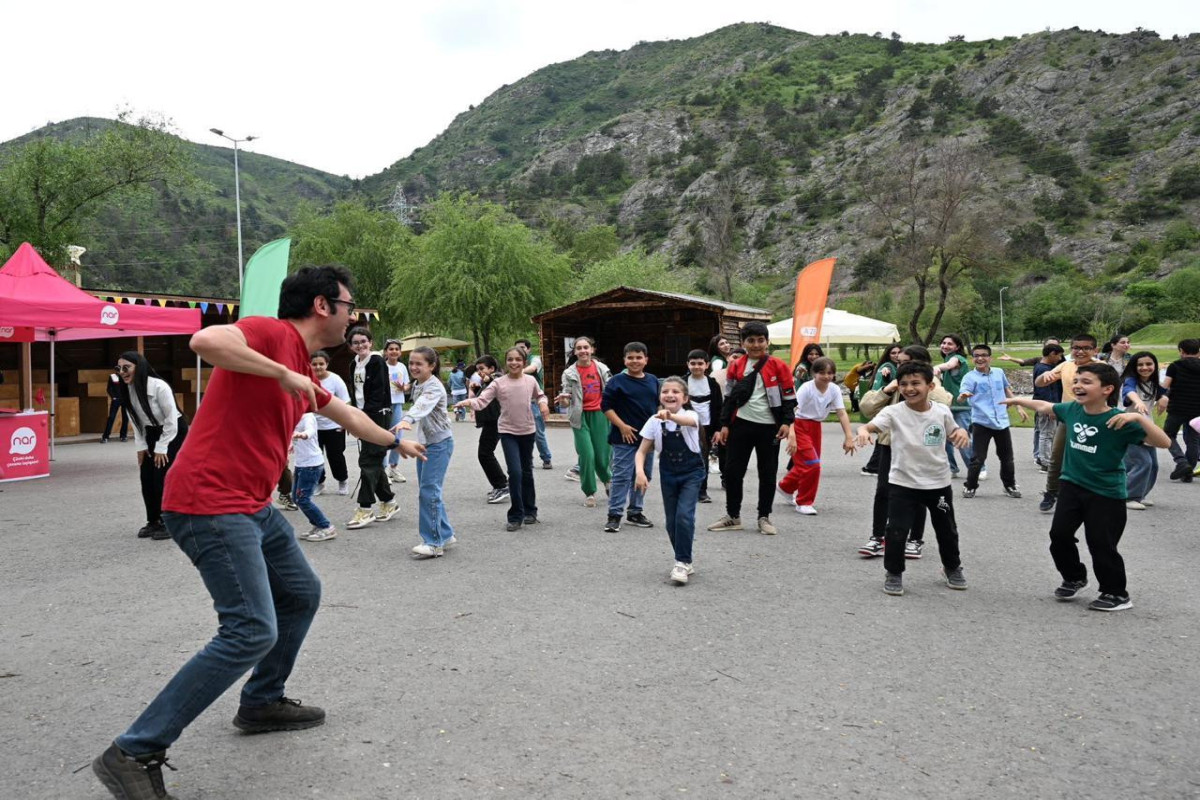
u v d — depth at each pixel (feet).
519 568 19.93
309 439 23.13
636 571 19.53
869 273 323.57
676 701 11.65
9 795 9.11
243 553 9.30
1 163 103.35
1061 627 15.11
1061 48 485.97
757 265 375.66
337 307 10.40
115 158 104.58
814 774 9.46
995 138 419.95
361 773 9.52
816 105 533.14
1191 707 11.38
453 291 109.70
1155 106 415.64
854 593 17.51
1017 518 26.27
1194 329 223.92
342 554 21.65
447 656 13.62
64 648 14.29
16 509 30.19
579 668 13.01
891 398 21.35
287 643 10.51
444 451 21.24
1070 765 9.66
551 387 71.15
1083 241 341.21
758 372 23.82
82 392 68.08
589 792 9.04
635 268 153.58
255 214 526.98
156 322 39.81
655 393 24.39
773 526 24.41
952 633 14.76
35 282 39.17
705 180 454.81
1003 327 282.77
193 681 8.82
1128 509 27.55
